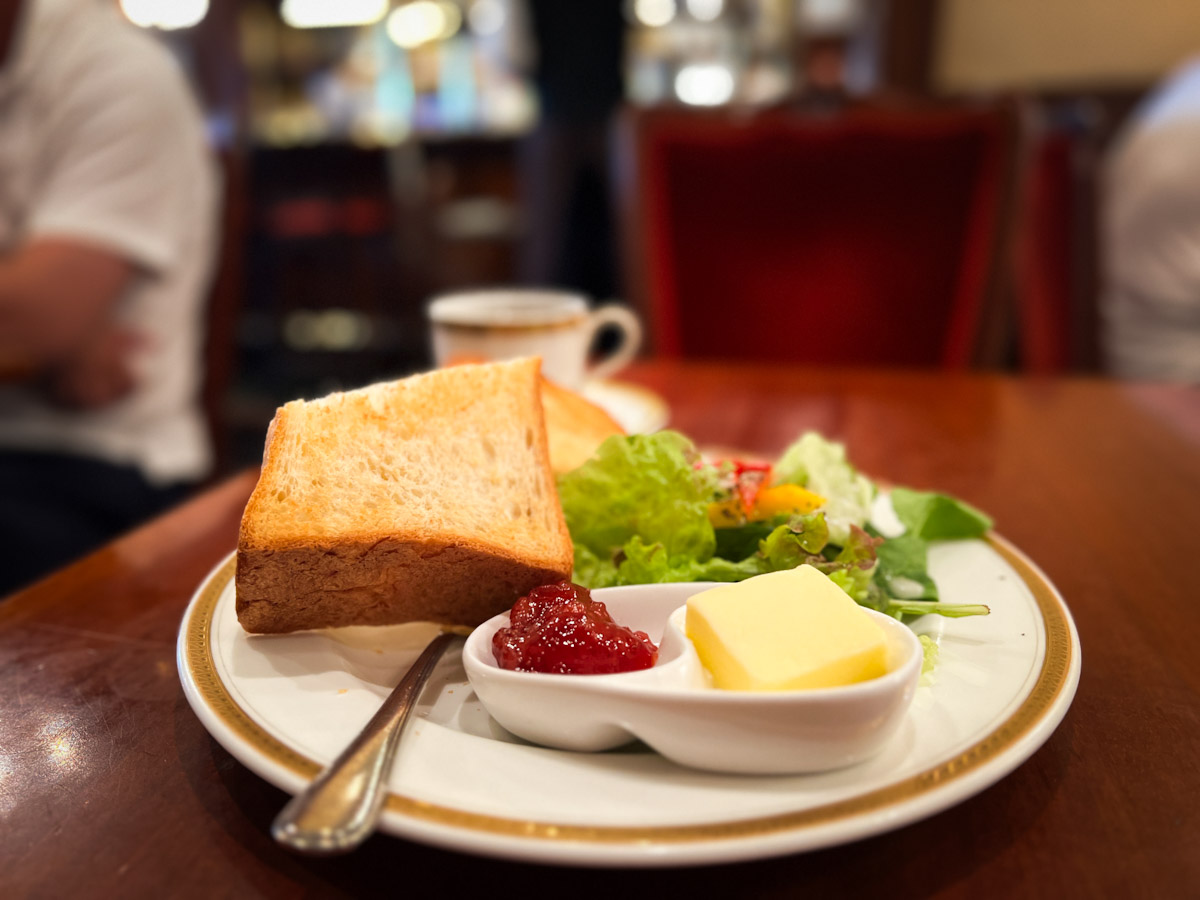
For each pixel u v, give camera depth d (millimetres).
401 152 1900
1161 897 204
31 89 791
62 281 764
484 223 1981
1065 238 991
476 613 304
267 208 1962
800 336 898
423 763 217
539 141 1700
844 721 211
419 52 2213
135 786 238
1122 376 1282
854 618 236
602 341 1564
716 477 338
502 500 302
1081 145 992
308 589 276
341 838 187
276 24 2291
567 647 240
